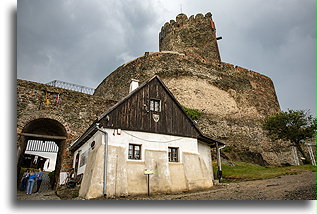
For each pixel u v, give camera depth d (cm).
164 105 1419
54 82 1856
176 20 4019
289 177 1319
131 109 1292
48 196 1155
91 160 1157
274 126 2450
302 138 2361
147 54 3058
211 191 1148
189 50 3744
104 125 1174
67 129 1700
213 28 3922
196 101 2777
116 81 3188
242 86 3312
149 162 1214
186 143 1393
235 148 2656
